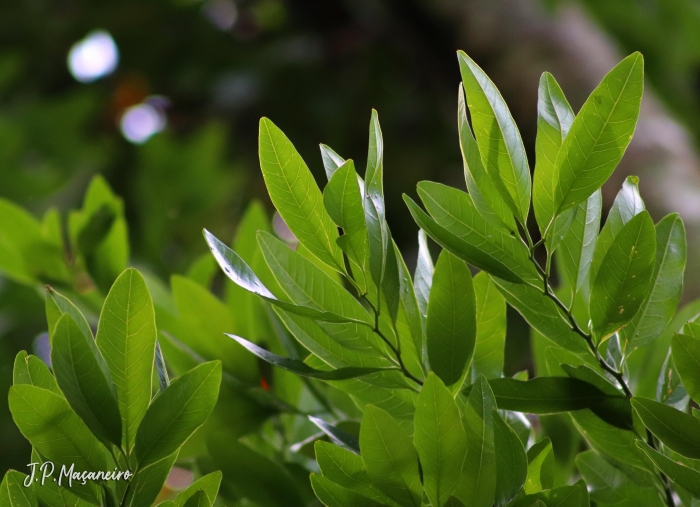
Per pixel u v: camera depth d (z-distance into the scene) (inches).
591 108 51.2
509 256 53.1
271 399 59.4
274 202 51.9
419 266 54.9
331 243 52.2
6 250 72.3
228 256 51.9
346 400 60.3
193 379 51.1
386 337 53.4
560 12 152.2
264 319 60.6
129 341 50.9
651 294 53.9
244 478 56.5
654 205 114.9
